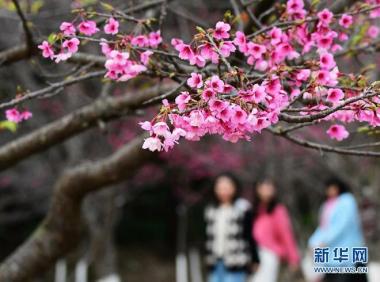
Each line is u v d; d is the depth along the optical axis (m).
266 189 11.10
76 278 15.73
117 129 14.03
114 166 6.24
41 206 15.95
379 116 3.24
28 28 4.93
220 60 3.48
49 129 5.86
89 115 5.75
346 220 9.20
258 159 15.15
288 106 3.44
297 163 15.13
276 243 11.02
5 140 12.89
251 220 9.67
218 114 2.89
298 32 4.05
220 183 9.63
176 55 3.79
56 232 6.62
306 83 3.80
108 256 13.51
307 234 18.16
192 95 3.03
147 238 21.66
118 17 4.16
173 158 16.08
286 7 4.30
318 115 3.17
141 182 17.08
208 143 15.44
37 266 6.69
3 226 18.89
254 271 9.85
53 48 3.83
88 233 14.31
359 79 3.78
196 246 20.88
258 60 3.89
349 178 12.84
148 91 5.47
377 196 13.09
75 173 6.39
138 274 19.11
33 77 11.96
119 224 21.34
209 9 11.80
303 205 20.36
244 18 5.23
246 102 2.96
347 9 4.92
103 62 4.81
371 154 3.94
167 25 10.70
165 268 19.81
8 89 11.17
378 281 11.26
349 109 3.30
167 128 2.94
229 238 9.52
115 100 5.68
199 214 21.14
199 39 3.36
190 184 19.55
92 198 13.25
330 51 4.35
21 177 14.92
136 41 3.99
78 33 4.76
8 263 6.66
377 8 4.38
